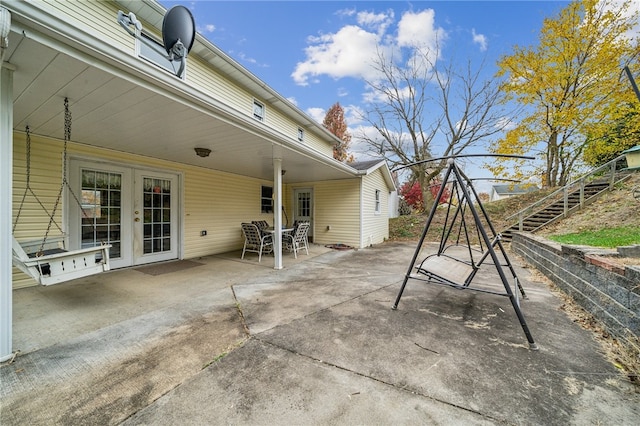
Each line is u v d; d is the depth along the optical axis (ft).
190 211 20.71
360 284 13.53
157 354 6.88
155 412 4.91
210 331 8.20
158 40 16.92
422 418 4.76
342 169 22.61
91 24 13.62
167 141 13.87
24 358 6.66
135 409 4.99
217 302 10.79
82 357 6.74
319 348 7.17
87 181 14.96
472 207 8.38
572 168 37.27
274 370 6.19
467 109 40.63
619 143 30.83
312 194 30.07
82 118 10.48
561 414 4.81
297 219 31.17
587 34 29.71
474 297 11.43
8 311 6.57
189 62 19.47
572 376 5.90
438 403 5.13
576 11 29.86
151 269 16.66
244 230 20.52
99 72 7.05
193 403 5.14
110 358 6.69
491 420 4.70
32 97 8.57
